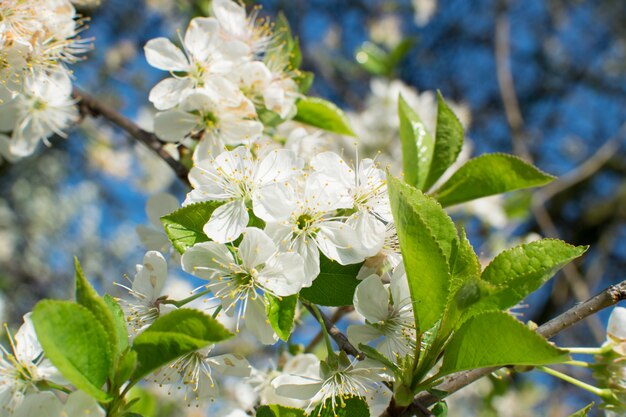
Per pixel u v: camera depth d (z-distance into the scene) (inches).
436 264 9.3
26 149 13.6
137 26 34.9
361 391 10.2
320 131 15.1
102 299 9.2
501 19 26.6
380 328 10.2
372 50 25.6
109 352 8.8
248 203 10.3
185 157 13.0
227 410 10.7
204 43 12.1
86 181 39.1
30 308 35.4
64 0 12.4
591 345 33.5
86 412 9.0
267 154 10.7
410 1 36.1
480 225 21.8
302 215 10.1
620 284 10.1
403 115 13.3
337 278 10.2
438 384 9.7
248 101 11.8
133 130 13.6
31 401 9.2
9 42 11.6
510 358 8.9
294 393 10.0
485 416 24.0
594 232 42.3
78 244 39.7
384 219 10.2
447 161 12.8
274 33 13.4
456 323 9.5
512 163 12.2
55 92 13.2
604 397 10.3
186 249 9.8
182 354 8.8
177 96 11.8
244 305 9.7
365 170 10.4
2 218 37.3
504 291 9.5
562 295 33.4
